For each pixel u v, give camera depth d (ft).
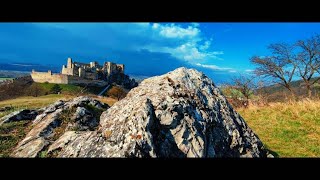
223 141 32.19
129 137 26.27
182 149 27.86
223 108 35.01
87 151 27.45
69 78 495.41
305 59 121.49
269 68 122.01
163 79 34.19
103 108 50.47
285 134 53.98
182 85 33.37
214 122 32.37
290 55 123.85
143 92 32.50
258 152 34.27
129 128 26.91
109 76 600.80
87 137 29.37
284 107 71.46
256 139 35.53
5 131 43.04
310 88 119.44
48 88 467.11
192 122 29.53
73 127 40.29
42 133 38.22
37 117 47.26
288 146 47.50
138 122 26.94
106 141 27.40
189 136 28.53
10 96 402.31
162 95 31.01
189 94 32.65
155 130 27.96
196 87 34.45
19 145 36.22
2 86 425.28
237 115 36.19
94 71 572.92
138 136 26.17
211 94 35.47
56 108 48.60
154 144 26.94
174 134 28.37
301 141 49.93
